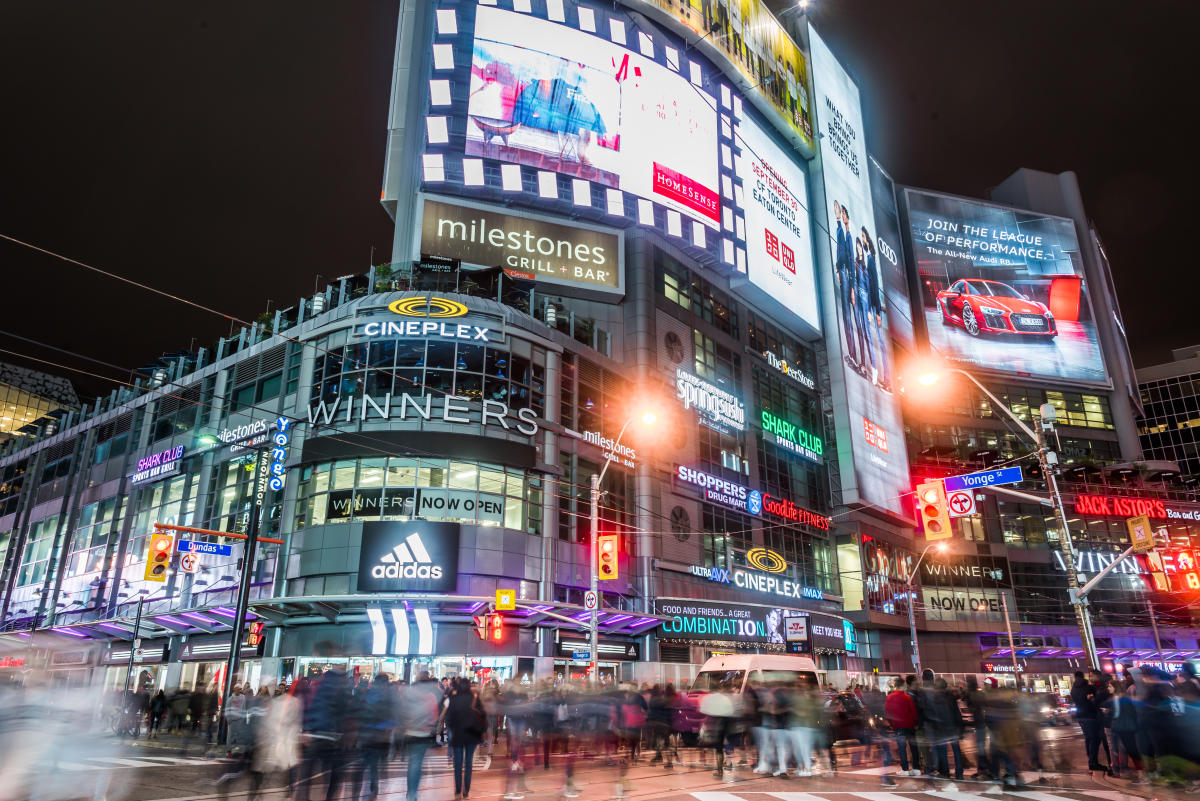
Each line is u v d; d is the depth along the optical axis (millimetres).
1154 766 14531
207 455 42719
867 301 75125
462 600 32062
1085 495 81062
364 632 33062
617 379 45656
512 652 34875
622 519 43156
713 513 49469
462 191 46156
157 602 41344
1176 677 15203
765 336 62156
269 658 34656
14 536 56250
